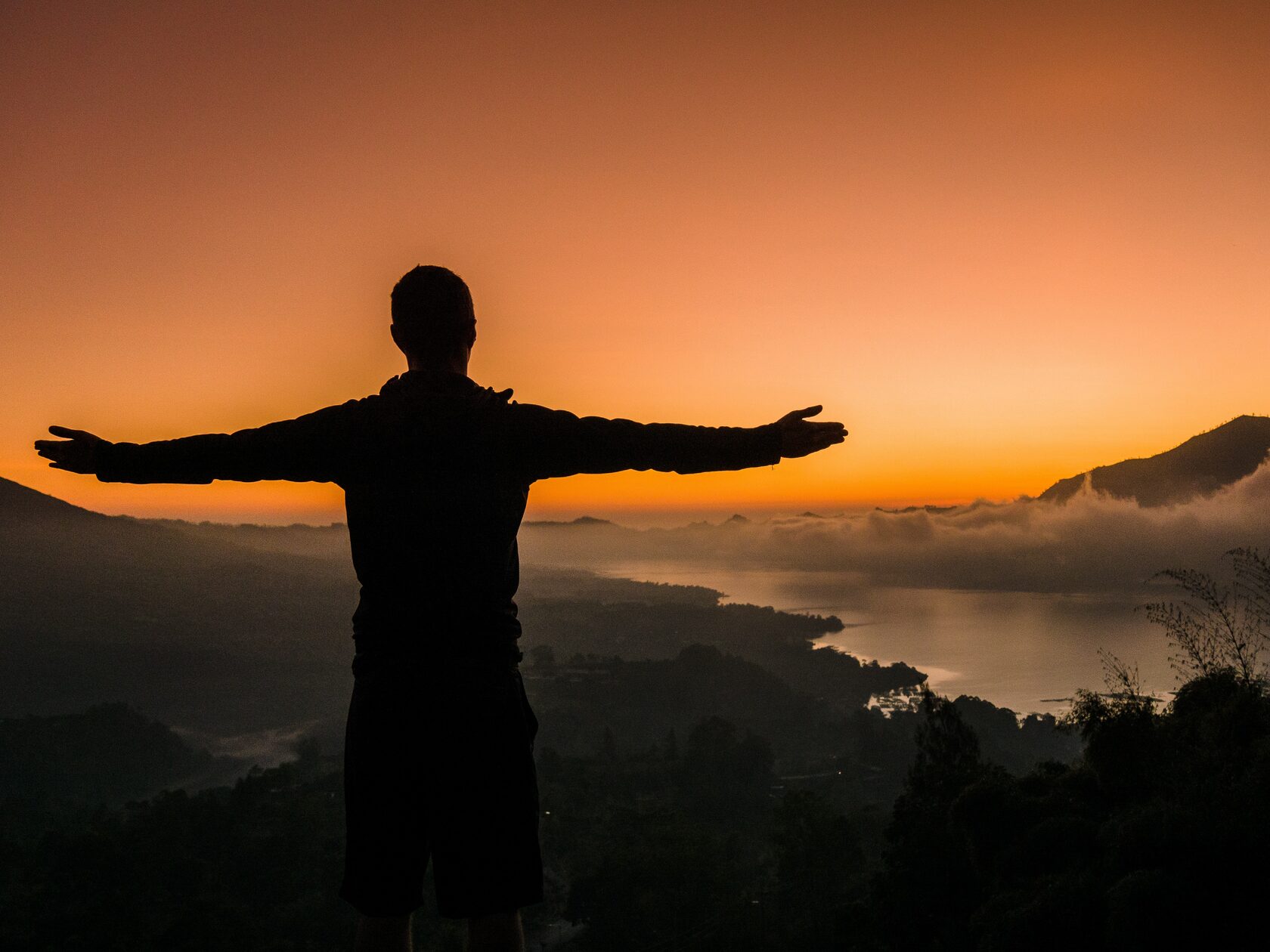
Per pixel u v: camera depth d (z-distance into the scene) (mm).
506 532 1729
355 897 1673
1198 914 6070
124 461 1703
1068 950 7211
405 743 1660
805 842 59094
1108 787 9109
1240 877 6168
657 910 57188
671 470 1778
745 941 51625
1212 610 7488
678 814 80875
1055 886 7812
